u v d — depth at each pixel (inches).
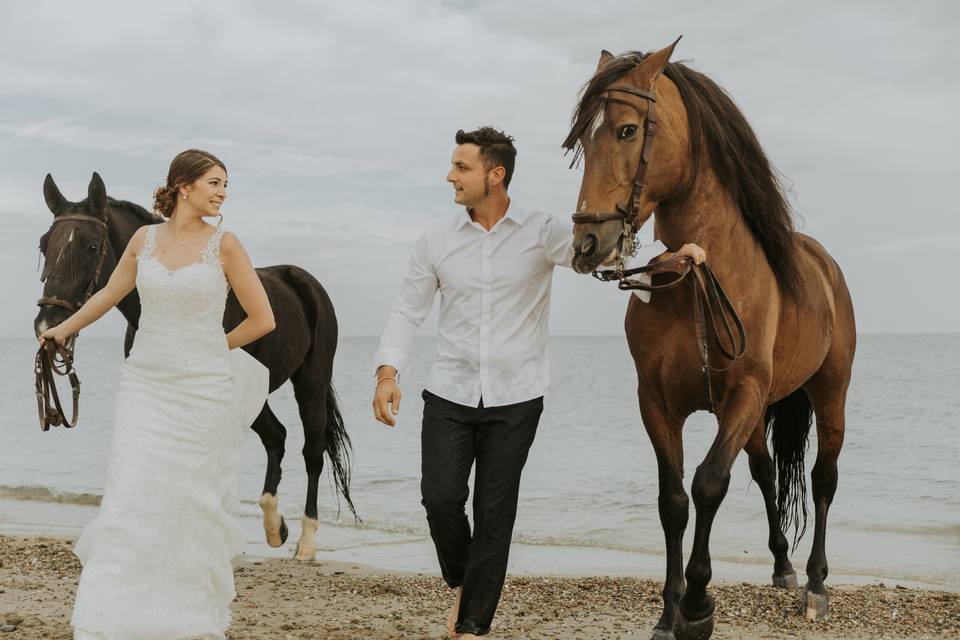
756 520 365.4
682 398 164.7
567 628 185.5
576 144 148.9
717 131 156.9
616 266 144.9
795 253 172.6
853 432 665.0
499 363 139.3
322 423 285.3
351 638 169.0
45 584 208.7
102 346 6353.3
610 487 438.0
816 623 193.0
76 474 497.4
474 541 139.1
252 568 251.0
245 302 141.6
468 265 140.5
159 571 130.1
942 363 2356.1
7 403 1139.3
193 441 135.0
